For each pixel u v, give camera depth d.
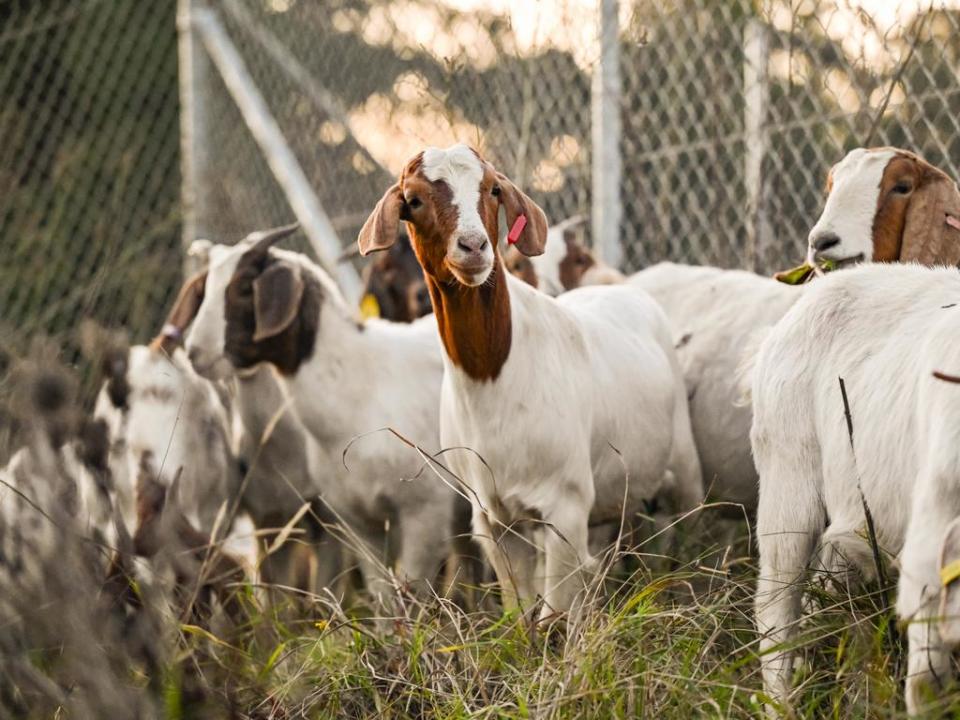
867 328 3.47
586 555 4.21
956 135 4.86
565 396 4.20
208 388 5.42
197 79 7.90
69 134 8.66
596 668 3.21
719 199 5.62
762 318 5.03
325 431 4.94
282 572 5.20
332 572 5.19
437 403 4.98
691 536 4.70
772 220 5.60
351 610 4.49
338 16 7.19
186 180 7.96
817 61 5.27
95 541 3.30
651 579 3.79
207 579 4.02
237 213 7.84
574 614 3.71
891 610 3.38
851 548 3.41
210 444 4.96
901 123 4.99
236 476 5.21
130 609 3.35
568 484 4.18
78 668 2.87
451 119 5.74
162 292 7.61
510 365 4.09
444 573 4.98
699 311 5.29
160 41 8.78
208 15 7.88
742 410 4.96
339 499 4.98
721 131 5.58
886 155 4.08
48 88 9.30
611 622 3.32
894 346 3.34
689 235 5.95
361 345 5.00
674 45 5.98
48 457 3.07
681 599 4.16
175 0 8.70
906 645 3.35
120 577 3.48
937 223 4.02
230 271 5.03
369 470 4.88
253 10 7.80
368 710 3.56
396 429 4.89
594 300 4.91
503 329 4.06
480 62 6.24
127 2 8.73
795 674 3.34
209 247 5.66
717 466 5.05
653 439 4.68
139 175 8.61
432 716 3.43
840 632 3.45
